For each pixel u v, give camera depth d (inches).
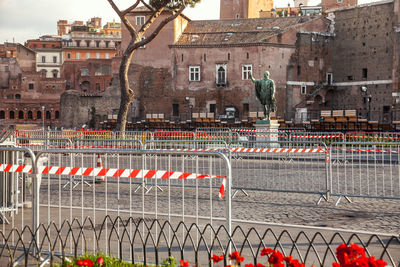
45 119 3649.1
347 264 172.2
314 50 2485.2
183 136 1160.2
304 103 2448.3
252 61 2386.8
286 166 816.3
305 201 507.5
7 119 3617.1
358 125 1604.3
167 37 2509.8
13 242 320.5
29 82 3727.9
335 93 2544.3
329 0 2709.2
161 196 540.4
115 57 2603.3
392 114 2269.9
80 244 317.7
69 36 4758.9
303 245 319.3
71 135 1222.9
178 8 1643.7
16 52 4232.3
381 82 2356.1
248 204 490.0
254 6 3289.9
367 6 2406.5
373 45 2389.3
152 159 932.0
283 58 2410.2
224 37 2479.1
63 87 3762.3
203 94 2464.3
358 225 390.9
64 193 562.3
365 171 757.9
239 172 729.0
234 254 197.5
